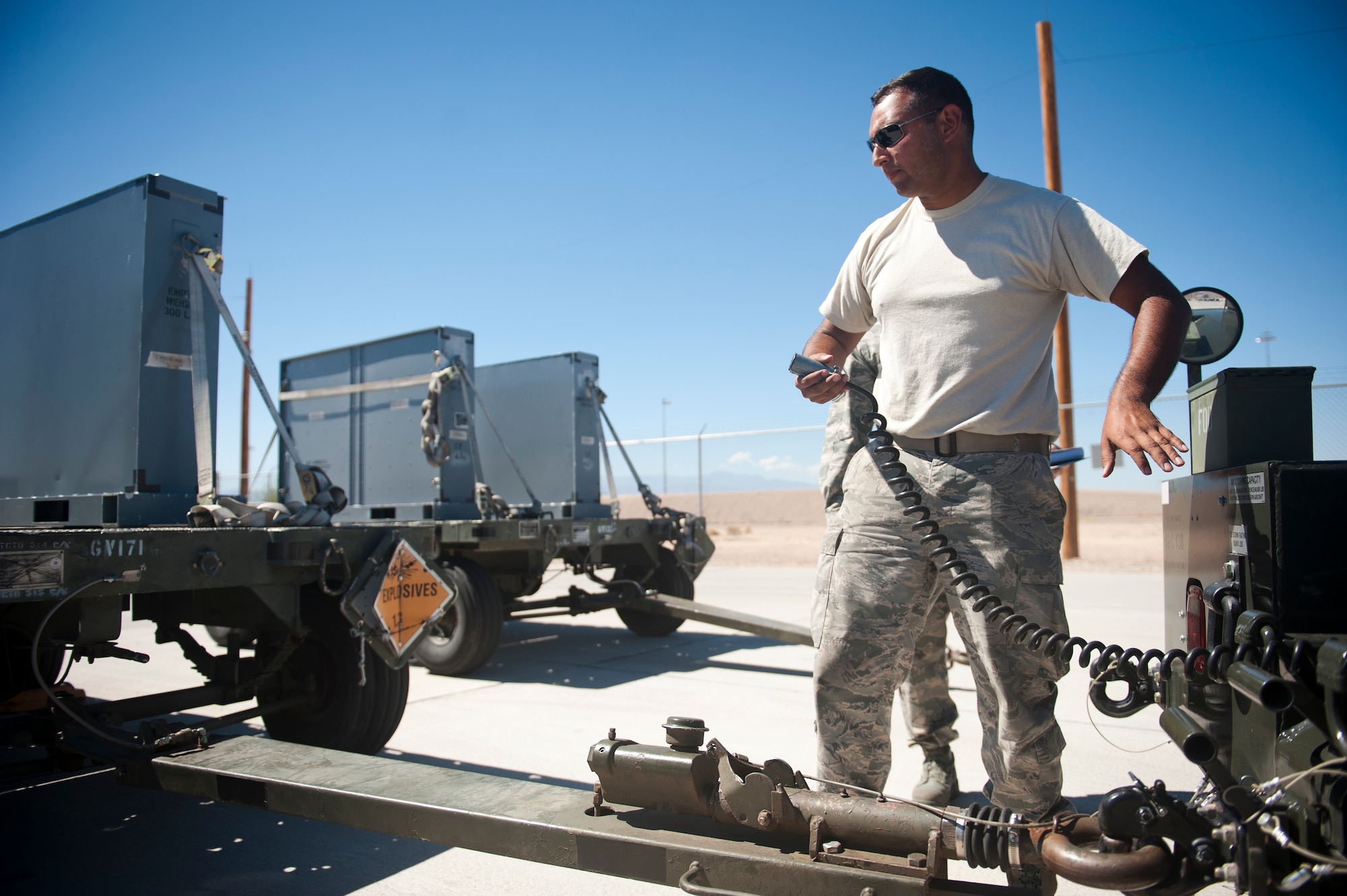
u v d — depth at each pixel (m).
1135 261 1.92
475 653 5.68
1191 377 2.11
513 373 9.69
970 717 4.65
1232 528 1.64
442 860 2.79
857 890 1.47
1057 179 14.94
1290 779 1.21
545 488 9.32
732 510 69.69
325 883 2.61
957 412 2.11
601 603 6.96
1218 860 1.30
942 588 2.24
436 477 7.63
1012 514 2.06
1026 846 1.47
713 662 6.46
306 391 8.84
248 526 3.45
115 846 2.91
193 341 3.81
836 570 2.25
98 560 2.57
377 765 2.25
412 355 7.98
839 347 2.62
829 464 2.83
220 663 3.43
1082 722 4.51
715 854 1.57
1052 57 15.00
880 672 2.19
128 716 3.04
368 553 3.51
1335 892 1.18
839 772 2.21
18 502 4.18
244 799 2.18
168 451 3.80
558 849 1.72
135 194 3.80
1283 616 1.41
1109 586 10.64
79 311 4.00
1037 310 2.12
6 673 3.09
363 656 3.39
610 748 1.77
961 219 2.18
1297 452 1.77
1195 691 1.57
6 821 3.15
